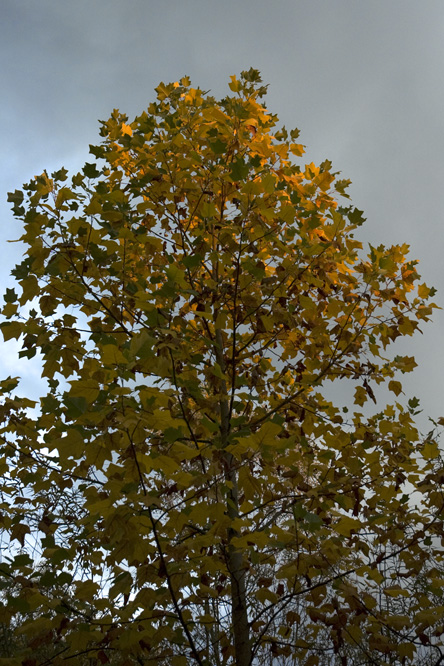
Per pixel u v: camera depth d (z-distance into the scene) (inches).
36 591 85.4
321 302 121.6
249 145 116.3
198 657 83.0
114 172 129.3
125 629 85.3
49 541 92.3
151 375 98.9
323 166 120.8
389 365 126.5
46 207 102.8
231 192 120.7
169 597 92.2
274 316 107.7
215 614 115.6
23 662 86.4
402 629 93.4
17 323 103.2
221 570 88.7
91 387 67.3
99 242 100.4
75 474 111.9
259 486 90.1
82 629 83.4
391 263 110.8
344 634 99.0
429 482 103.0
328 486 95.6
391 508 114.6
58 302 111.2
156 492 81.0
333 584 92.9
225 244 105.8
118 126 131.1
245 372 128.0
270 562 100.6
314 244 104.0
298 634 129.0
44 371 107.7
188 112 126.1
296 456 75.5
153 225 133.5
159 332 94.7
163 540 80.4
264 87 120.4
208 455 89.3
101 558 102.7
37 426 113.2
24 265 102.1
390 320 117.5
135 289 109.8
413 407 120.6
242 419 78.6
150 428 68.4
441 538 103.1
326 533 85.7
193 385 99.0
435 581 97.7
